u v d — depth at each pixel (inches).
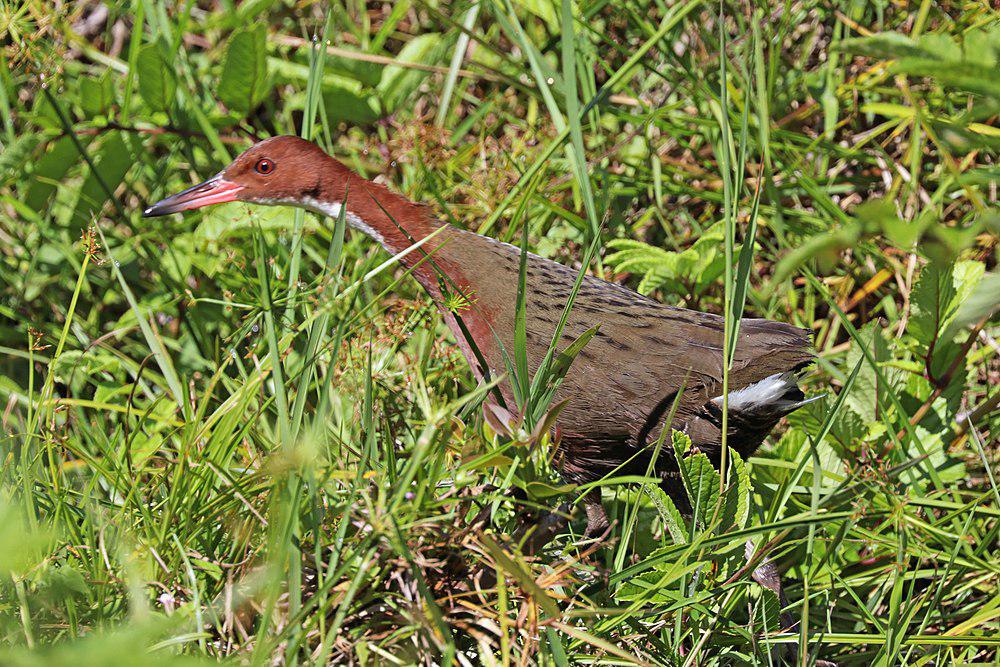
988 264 322.3
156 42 345.7
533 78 355.6
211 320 339.3
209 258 327.3
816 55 377.1
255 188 306.0
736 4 363.6
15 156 343.0
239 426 261.0
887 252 337.7
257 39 349.4
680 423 257.0
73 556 211.5
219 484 238.5
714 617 226.1
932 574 248.5
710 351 258.1
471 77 374.3
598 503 270.5
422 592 185.2
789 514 271.4
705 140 370.9
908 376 286.2
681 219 364.5
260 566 205.2
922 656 239.3
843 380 284.0
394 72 389.7
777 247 351.9
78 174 376.5
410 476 182.2
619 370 258.1
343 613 175.0
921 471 278.8
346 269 331.6
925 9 338.3
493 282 271.7
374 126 397.1
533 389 222.1
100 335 344.2
